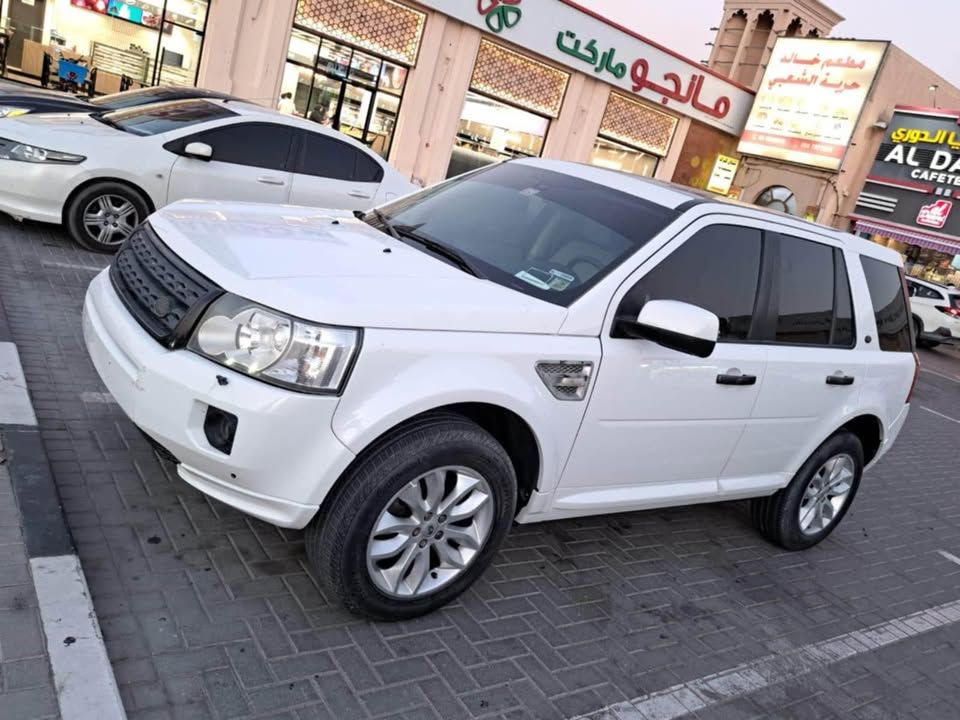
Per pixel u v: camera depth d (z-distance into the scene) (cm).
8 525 296
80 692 228
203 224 328
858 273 468
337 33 1511
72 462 357
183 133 754
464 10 1606
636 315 338
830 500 500
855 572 498
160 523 330
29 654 238
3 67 1292
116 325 299
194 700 245
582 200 389
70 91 1354
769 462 443
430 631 313
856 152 2298
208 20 1406
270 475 267
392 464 279
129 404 283
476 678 294
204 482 281
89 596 266
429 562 311
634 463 365
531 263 347
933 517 653
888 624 436
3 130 691
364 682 274
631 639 350
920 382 1425
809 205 2336
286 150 816
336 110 1577
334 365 262
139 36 1373
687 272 363
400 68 1614
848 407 463
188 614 282
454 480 303
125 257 334
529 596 360
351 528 278
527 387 304
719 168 2339
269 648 277
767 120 2314
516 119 1823
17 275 600
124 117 795
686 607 392
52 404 405
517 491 338
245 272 279
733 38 2769
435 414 294
